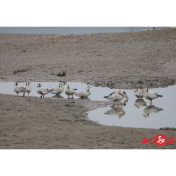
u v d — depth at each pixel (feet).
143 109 60.64
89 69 111.75
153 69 108.37
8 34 209.56
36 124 41.70
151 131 39.55
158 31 169.58
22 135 34.47
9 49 153.69
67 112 55.93
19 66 121.80
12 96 68.64
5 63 128.16
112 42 153.07
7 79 103.30
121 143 32.04
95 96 74.69
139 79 95.61
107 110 59.41
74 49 144.77
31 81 99.45
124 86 87.92
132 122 50.37
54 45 154.10
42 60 129.49
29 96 73.10
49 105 60.13
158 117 53.93
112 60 122.62
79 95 72.23
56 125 41.70
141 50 136.15
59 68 115.03
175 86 86.58
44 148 29.45
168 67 110.11
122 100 70.03
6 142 31.30
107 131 38.32
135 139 34.04
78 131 37.65
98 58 127.03
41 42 162.40
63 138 33.45
